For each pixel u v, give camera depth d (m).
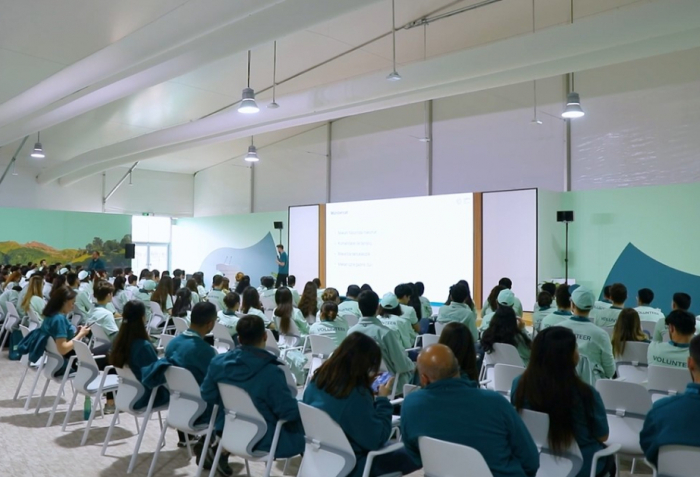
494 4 8.86
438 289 10.82
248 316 3.08
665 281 8.88
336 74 10.86
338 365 2.55
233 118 10.29
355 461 2.51
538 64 7.65
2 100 8.59
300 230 13.48
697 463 2.13
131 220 16.58
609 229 9.55
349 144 14.00
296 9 5.81
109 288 5.23
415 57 10.59
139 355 3.75
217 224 16.69
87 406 4.85
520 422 2.14
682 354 3.52
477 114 11.73
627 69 9.81
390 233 11.64
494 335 4.27
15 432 4.48
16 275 9.20
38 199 15.30
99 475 3.63
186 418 3.35
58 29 6.40
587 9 9.12
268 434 2.92
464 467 2.03
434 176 12.36
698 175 9.01
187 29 6.18
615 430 3.08
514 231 9.78
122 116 11.59
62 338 4.66
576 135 10.35
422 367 2.26
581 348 3.79
